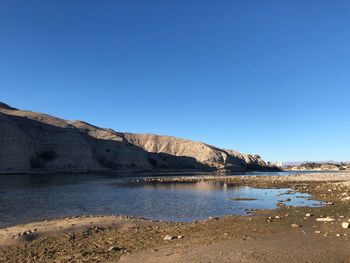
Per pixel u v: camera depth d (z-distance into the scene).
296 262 10.87
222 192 46.66
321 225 16.78
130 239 16.56
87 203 35.22
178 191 49.09
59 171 119.31
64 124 152.12
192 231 17.55
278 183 61.22
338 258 11.25
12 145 107.44
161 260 11.72
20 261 13.30
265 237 14.52
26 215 27.12
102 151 160.00
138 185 62.53
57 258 13.44
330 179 69.31
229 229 17.19
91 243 16.14
